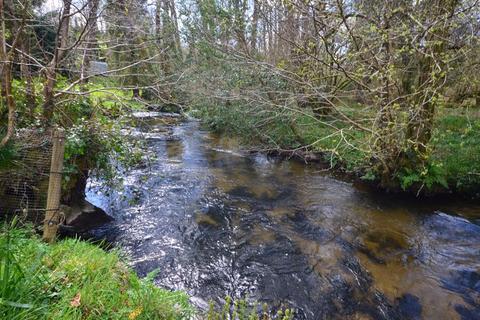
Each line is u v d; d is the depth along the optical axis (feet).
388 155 19.65
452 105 26.43
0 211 11.42
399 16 17.51
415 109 16.70
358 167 22.75
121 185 16.76
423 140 19.40
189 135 37.60
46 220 10.14
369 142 18.19
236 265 13.37
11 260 6.19
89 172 15.40
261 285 12.19
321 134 27.55
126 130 17.34
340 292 11.96
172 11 31.01
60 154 10.18
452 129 24.23
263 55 29.19
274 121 27.50
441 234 16.57
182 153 30.53
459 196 20.68
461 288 12.34
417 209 19.45
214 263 13.42
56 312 5.84
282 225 17.16
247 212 18.58
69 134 12.68
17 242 7.51
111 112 15.52
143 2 18.61
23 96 12.21
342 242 15.56
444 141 22.20
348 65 19.30
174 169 25.36
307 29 21.93
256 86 26.86
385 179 21.59
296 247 14.97
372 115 20.02
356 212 19.06
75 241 10.40
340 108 21.89
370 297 11.74
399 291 12.10
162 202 18.92
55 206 10.24
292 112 23.79
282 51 28.37
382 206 19.92
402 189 21.06
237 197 20.79
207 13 28.89
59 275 6.91
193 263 13.30
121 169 19.54
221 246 14.76
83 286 6.89
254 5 25.07
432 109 18.62
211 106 31.50
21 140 11.32
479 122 22.26
